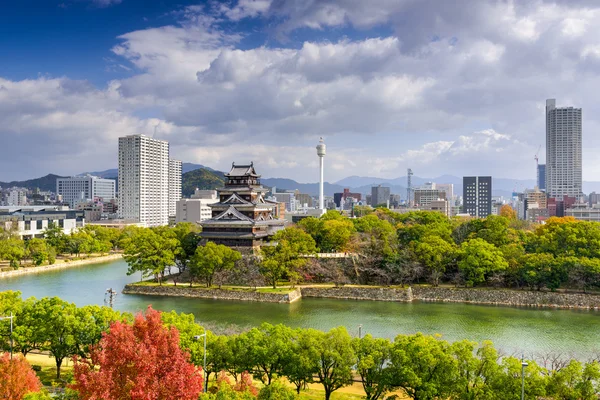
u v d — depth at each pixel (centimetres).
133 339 5066
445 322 12225
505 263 14812
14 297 9588
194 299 15138
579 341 10644
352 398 7481
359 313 13200
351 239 18012
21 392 5550
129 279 18588
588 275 14150
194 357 7244
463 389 6384
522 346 10294
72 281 18125
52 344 8012
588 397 5897
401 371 6606
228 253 16050
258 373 7575
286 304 14375
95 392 4600
